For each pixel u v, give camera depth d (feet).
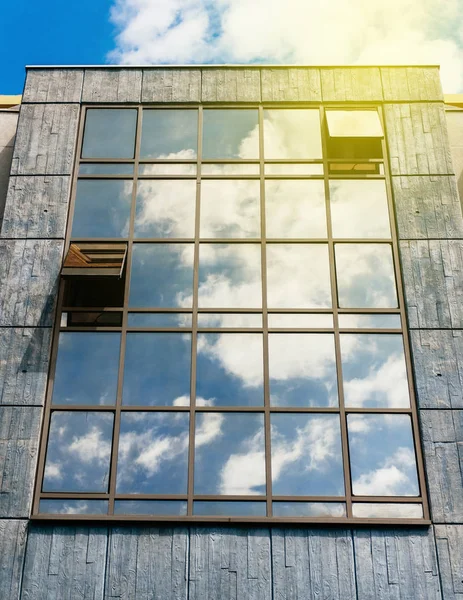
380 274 44.83
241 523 38.17
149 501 38.86
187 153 48.85
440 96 50.80
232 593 36.55
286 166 48.47
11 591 36.50
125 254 44.91
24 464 39.40
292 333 43.06
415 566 37.14
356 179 48.03
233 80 51.49
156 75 51.65
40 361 41.96
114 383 41.63
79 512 38.55
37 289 43.98
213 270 44.80
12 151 53.36
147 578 36.88
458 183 52.19
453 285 44.14
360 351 42.60
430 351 42.32
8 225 45.88
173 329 42.98
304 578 36.86
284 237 45.93
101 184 47.73
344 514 38.55
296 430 40.52
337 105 50.75
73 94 50.72
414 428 40.55
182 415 40.91
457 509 38.47
